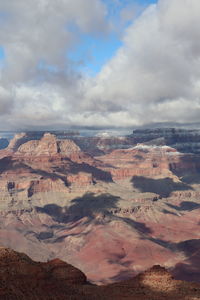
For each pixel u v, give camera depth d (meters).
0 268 80.12
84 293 85.75
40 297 76.38
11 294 74.12
